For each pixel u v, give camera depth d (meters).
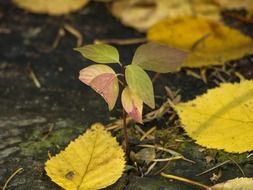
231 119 0.54
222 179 0.53
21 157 0.55
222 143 0.53
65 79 0.62
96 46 0.51
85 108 0.59
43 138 0.56
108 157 0.52
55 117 0.58
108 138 0.54
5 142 0.56
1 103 0.59
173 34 0.64
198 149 0.55
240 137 0.53
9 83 0.62
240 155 0.54
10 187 0.53
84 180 0.51
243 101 0.55
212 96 0.56
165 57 0.51
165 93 0.59
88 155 0.53
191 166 0.54
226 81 0.60
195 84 0.60
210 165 0.54
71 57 0.64
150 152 0.54
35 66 0.63
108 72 0.50
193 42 0.63
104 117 0.58
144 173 0.53
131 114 0.50
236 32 0.63
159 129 0.56
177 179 0.53
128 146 0.54
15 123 0.58
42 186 0.53
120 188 0.52
